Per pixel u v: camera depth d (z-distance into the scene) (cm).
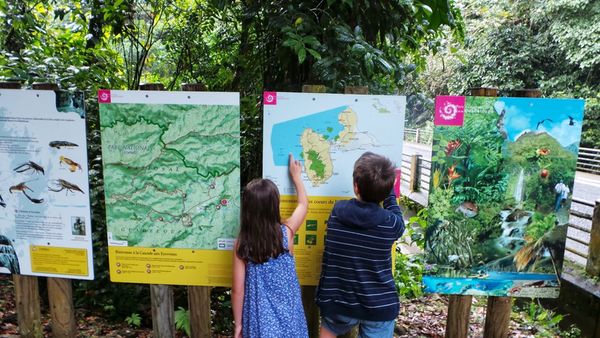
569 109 192
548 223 202
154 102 195
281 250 178
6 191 210
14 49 408
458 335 217
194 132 197
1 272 218
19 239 215
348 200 188
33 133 203
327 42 270
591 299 354
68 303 225
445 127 195
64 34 423
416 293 386
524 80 1447
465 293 210
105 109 196
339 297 182
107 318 339
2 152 205
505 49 1405
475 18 1495
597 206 372
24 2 400
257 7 328
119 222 206
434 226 204
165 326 218
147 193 203
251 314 176
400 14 318
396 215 186
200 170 200
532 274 206
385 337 186
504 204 201
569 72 1390
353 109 193
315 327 220
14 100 200
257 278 177
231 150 198
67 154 204
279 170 199
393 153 197
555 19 1356
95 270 337
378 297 179
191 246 207
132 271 211
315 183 199
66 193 208
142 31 505
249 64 388
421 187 866
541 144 195
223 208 203
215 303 351
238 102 194
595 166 1233
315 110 193
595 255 375
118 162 201
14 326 294
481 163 198
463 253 206
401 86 330
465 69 1461
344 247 182
